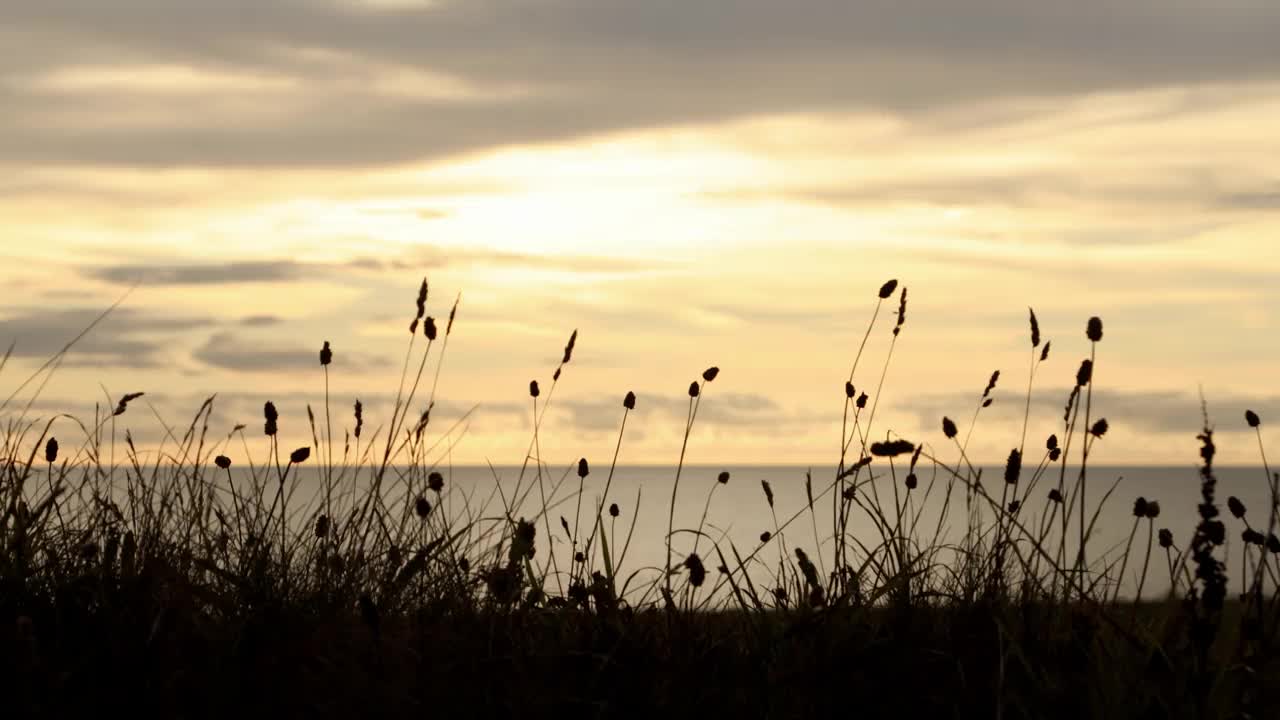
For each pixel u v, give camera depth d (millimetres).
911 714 2957
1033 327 3398
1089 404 3080
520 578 3186
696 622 3273
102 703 2779
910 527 3338
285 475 3393
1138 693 2818
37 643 2908
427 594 3441
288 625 3078
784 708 2932
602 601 3217
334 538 3447
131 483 3588
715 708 2936
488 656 2982
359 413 3674
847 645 3053
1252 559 3098
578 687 2996
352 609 3277
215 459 3498
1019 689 2961
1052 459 3250
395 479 3699
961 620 3201
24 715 2697
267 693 2867
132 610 3098
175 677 2787
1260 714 2752
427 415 3699
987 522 3428
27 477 3357
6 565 3193
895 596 3260
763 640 3096
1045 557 3094
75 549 3354
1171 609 3121
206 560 3215
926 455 3240
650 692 2928
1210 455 2574
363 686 2855
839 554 3242
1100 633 3098
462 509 3680
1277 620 3047
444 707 2869
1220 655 2908
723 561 3250
